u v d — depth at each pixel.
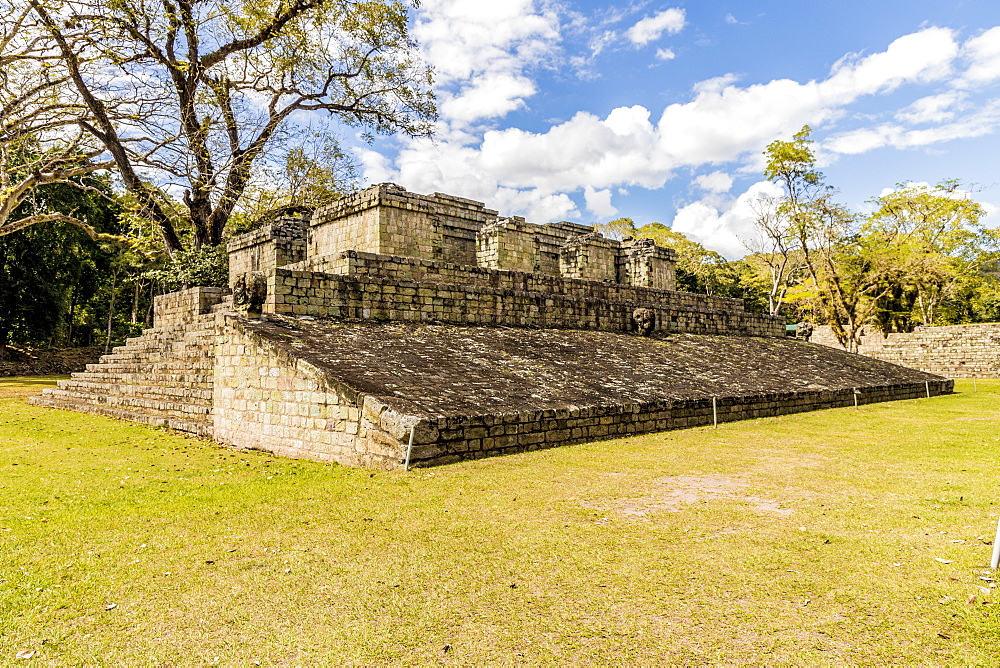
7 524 5.48
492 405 8.98
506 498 6.16
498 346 13.70
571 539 4.89
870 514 5.58
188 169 22.62
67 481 7.42
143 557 4.61
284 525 5.38
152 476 7.71
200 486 7.02
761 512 5.68
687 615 3.56
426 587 3.99
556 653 3.15
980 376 31.95
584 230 29.53
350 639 3.32
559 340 15.98
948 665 2.97
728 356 19.38
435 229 20.59
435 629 3.42
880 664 3.00
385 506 5.92
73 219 22.98
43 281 32.44
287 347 9.57
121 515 5.78
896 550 4.59
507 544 4.79
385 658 3.12
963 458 8.47
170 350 14.61
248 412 10.19
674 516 5.55
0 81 19.16
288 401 9.27
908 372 23.27
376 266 14.59
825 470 7.62
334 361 9.41
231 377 10.69
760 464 7.99
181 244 26.05
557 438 9.41
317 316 12.62
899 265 35.00
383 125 29.03
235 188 25.33
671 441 9.98
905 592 3.83
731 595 3.83
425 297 14.73
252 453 9.55
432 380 9.73
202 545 4.87
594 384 12.01
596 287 21.02
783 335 27.95
